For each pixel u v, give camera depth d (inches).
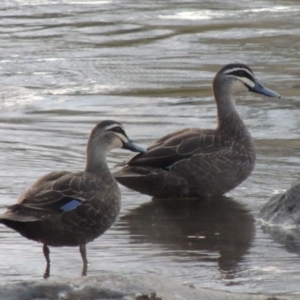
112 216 489.7
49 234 462.3
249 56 1132.5
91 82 999.6
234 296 401.4
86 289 395.5
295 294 422.0
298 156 708.7
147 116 850.1
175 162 608.1
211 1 1616.6
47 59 1130.0
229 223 550.3
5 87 964.6
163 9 1523.1
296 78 997.8
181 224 550.3
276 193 590.2
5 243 505.4
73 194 468.4
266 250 493.4
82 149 730.2
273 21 1398.9
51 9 1542.8
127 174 603.5
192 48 1195.9
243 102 887.7
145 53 1166.3
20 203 457.1
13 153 715.4
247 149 623.5
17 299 390.0
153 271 458.3
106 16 1459.2
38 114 860.6
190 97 923.4
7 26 1376.7
